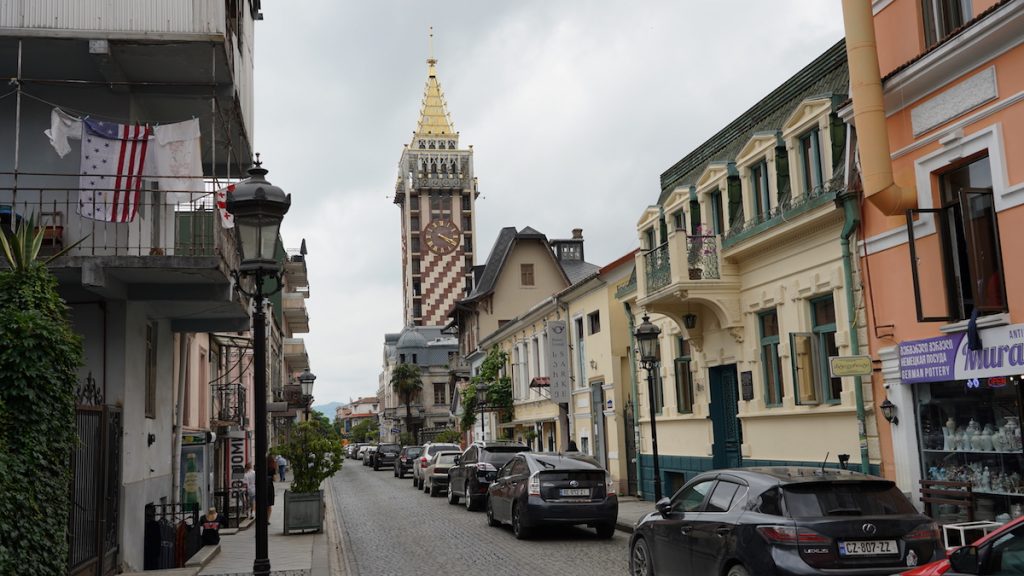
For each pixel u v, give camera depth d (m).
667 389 21.17
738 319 17.14
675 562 9.41
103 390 12.98
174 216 16.53
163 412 16.50
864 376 13.30
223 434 27.06
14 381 8.12
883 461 12.91
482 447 24.44
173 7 12.95
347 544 17.45
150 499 15.08
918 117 11.86
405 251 113.75
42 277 9.01
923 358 11.86
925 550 7.69
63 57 13.06
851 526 7.63
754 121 17.84
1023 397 10.37
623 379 24.53
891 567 7.55
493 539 16.91
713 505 8.97
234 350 32.38
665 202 20.72
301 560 14.41
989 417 11.13
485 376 38.50
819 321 14.82
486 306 50.06
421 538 17.70
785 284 15.58
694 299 17.16
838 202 13.51
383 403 119.44
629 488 24.12
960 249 11.40
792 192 15.26
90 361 13.00
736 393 18.14
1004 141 10.45
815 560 7.50
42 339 8.38
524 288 50.53
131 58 13.31
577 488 16.30
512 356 37.28
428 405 86.69
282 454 19.23
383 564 14.23
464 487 24.66
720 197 18.66
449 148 112.19
